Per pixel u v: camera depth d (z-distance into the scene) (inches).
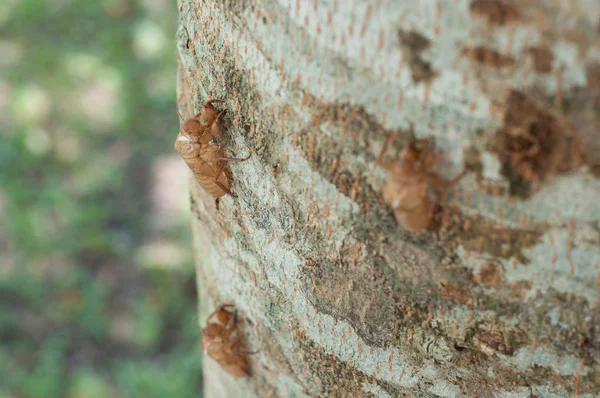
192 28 14.6
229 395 17.3
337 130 13.2
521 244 12.9
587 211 12.5
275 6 13.2
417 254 13.4
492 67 12.2
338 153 13.3
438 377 13.9
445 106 12.6
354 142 13.1
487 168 12.6
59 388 37.5
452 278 13.3
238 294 15.7
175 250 43.6
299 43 13.1
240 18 13.6
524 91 12.2
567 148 12.3
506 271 13.1
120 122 50.6
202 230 16.1
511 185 12.6
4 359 38.3
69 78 53.2
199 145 14.4
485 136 12.5
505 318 13.3
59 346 39.3
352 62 12.8
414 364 14.0
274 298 14.9
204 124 14.4
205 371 18.2
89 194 46.7
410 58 12.5
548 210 12.6
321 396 15.0
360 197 13.4
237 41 13.8
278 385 15.7
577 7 11.9
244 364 16.2
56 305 41.0
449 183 12.9
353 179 13.3
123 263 43.4
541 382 13.5
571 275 12.8
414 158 12.8
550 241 12.7
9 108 51.1
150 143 50.2
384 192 13.2
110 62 54.1
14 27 57.6
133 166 48.7
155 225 45.3
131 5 58.1
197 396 37.0
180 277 42.4
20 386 37.3
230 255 15.5
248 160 14.3
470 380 13.8
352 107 13.0
